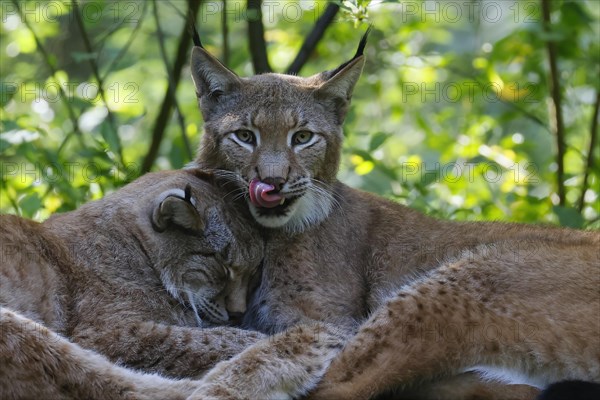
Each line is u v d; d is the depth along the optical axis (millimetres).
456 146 16953
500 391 9742
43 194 14570
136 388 9570
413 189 15141
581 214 14281
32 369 9391
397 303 10070
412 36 19250
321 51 18344
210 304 11211
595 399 8969
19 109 19484
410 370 9875
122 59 17516
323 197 11469
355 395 9836
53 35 18531
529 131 20281
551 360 9688
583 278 9914
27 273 10352
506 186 15969
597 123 17484
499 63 17984
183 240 11141
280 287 11156
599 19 18875
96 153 13992
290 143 11273
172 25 20625
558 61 17781
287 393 10016
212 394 9617
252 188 10914
